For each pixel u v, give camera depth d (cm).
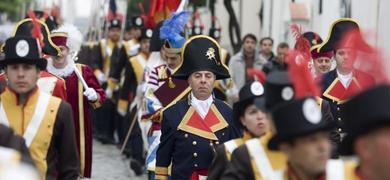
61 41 1022
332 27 939
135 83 1508
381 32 1255
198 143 788
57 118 698
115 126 1775
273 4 1962
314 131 462
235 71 1530
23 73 684
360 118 431
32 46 683
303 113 462
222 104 809
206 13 2455
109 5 2025
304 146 466
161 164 806
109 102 1750
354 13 1397
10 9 4569
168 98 959
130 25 1845
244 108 612
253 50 1534
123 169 1418
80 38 1040
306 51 895
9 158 403
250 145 534
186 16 1012
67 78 1035
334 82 900
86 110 1045
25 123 692
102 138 1773
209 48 811
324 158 468
